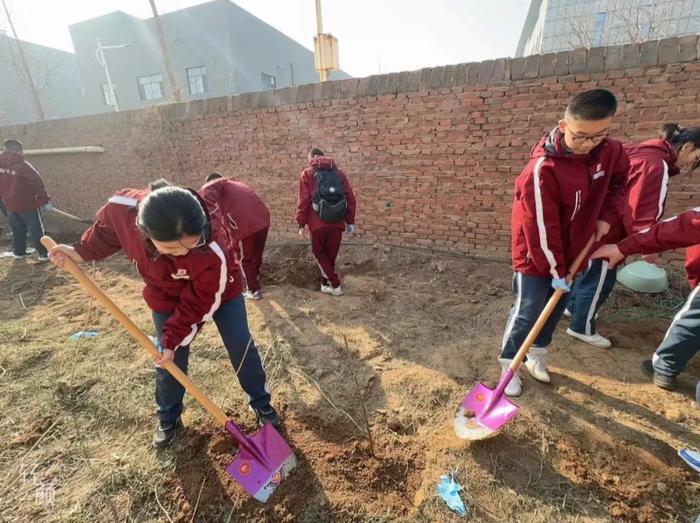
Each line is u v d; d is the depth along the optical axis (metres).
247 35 18.39
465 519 1.73
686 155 2.47
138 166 7.05
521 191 2.08
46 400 2.52
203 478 1.96
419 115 4.40
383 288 4.13
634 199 2.53
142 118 6.55
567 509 1.76
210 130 5.95
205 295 1.72
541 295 2.23
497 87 3.95
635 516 1.72
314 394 2.53
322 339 3.19
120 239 1.71
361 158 4.90
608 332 3.09
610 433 2.12
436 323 3.38
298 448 2.10
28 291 4.50
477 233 4.50
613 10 7.38
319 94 4.93
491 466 1.96
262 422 2.22
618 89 3.52
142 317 3.65
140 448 2.14
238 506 1.82
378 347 3.03
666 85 3.35
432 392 2.49
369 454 2.05
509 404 2.08
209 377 2.70
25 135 8.55
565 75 3.66
